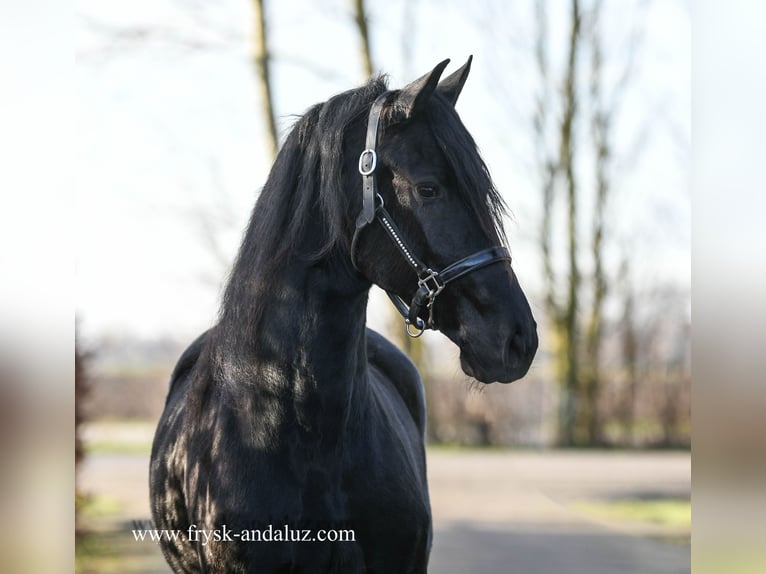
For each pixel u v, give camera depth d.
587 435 20.67
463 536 10.63
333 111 3.48
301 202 3.49
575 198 19.94
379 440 3.70
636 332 21.16
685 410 20.81
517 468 17.16
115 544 9.58
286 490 3.46
